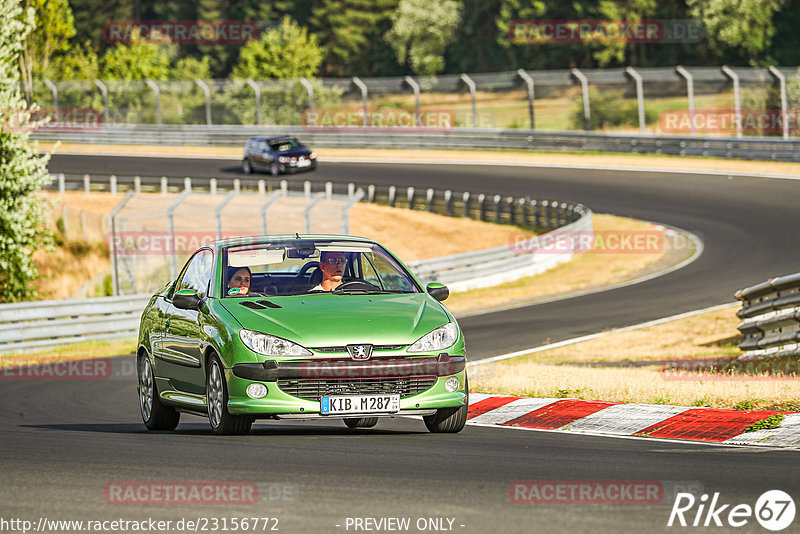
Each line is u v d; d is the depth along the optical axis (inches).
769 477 821.9
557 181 5580.7
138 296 2952.8
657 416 1168.2
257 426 1280.8
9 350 2682.1
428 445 1007.0
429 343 1052.5
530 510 708.0
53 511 729.6
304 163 6343.5
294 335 1034.1
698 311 2778.1
